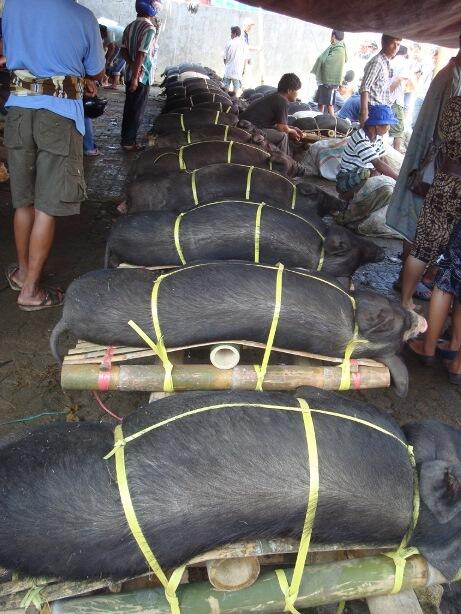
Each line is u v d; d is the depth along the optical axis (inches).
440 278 124.9
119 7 668.7
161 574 56.9
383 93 306.0
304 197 147.3
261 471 57.7
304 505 57.8
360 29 207.5
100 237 188.4
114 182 254.2
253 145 191.6
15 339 126.0
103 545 55.0
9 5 118.6
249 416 61.3
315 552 68.2
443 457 66.5
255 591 59.0
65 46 120.5
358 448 61.4
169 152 175.0
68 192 128.9
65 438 60.1
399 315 86.7
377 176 223.9
